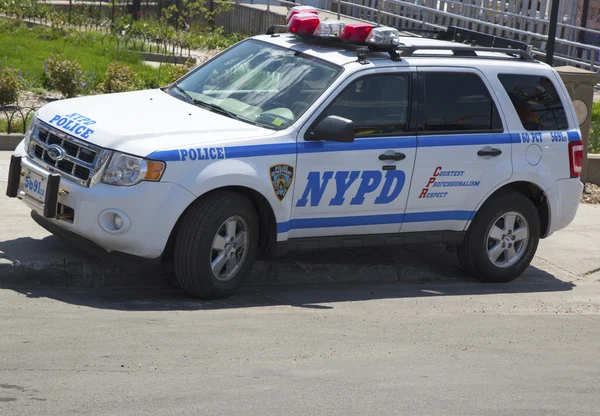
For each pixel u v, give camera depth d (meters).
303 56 8.25
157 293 7.77
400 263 9.28
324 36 8.42
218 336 6.50
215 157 7.23
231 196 7.38
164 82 15.52
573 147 9.12
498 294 8.74
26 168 7.61
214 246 7.38
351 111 7.91
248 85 8.17
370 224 8.18
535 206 9.23
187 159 7.11
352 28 8.24
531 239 9.14
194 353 6.04
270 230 7.75
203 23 24.44
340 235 8.12
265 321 7.05
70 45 18.56
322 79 7.95
